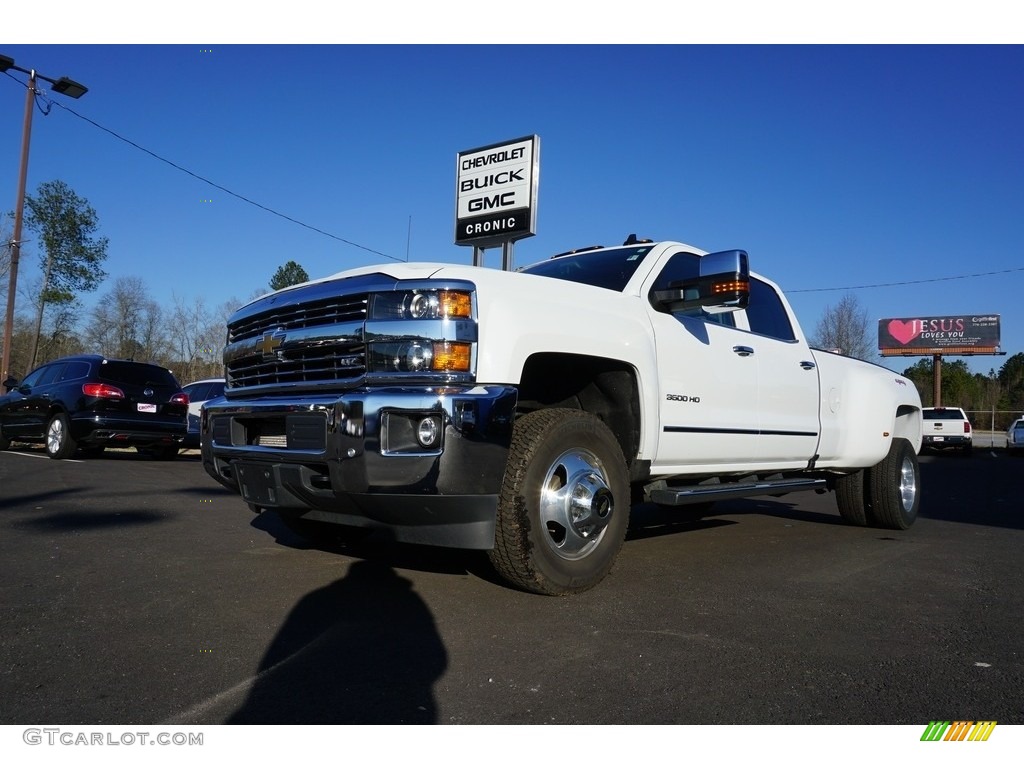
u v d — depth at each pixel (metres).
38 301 35.50
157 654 3.03
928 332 42.91
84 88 19.91
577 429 3.82
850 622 3.65
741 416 5.14
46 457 12.83
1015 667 3.05
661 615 3.67
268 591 3.99
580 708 2.57
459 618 3.54
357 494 3.42
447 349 3.41
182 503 7.39
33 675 2.81
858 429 6.43
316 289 3.93
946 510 8.93
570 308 3.94
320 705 2.57
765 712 2.58
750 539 6.22
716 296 4.32
